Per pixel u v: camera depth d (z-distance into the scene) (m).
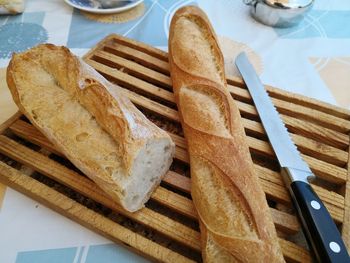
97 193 0.25
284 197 0.26
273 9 0.42
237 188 0.22
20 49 0.39
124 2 0.44
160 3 0.48
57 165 0.27
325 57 0.41
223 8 0.48
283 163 0.27
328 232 0.21
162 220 0.24
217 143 0.25
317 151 0.29
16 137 0.30
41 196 0.25
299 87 0.37
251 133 0.31
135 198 0.24
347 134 0.32
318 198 0.24
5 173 0.26
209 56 0.32
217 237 0.21
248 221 0.21
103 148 0.23
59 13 0.45
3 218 0.24
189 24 0.35
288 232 0.25
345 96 0.36
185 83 0.30
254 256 0.19
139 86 0.34
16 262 0.22
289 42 0.43
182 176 0.27
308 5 0.42
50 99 0.26
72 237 0.24
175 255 0.23
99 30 0.43
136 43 0.38
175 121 0.31
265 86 0.35
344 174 0.28
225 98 0.28
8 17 0.43
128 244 0.23
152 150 0.24
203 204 0.22
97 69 0.35
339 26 0.45
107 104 0.24
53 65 0.28
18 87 0.27
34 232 0.24
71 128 0.25
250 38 0.43
